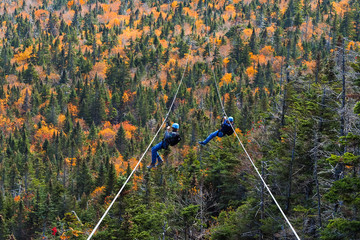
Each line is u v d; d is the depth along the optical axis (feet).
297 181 85.71
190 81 577.43
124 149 426.51
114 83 610.24
